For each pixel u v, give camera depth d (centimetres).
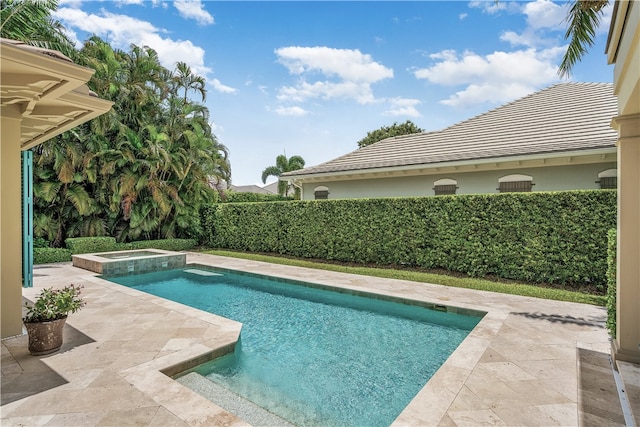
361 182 1481
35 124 607
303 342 623
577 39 762
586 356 469
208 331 559
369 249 1223
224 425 313
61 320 481
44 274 1131
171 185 1777
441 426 315
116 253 1457
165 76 1967
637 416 318
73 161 1451
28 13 1177
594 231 847
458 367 436
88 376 403
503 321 618
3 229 529
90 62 1521
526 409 343
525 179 1104
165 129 1812
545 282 923
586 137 1012
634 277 428
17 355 462
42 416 322
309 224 1405
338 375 495
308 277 1047
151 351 477
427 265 1099
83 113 555
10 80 396
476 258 1008
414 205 1123
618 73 416
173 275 1252
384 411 404
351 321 743
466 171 1217
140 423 313
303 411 401
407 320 748
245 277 1165
